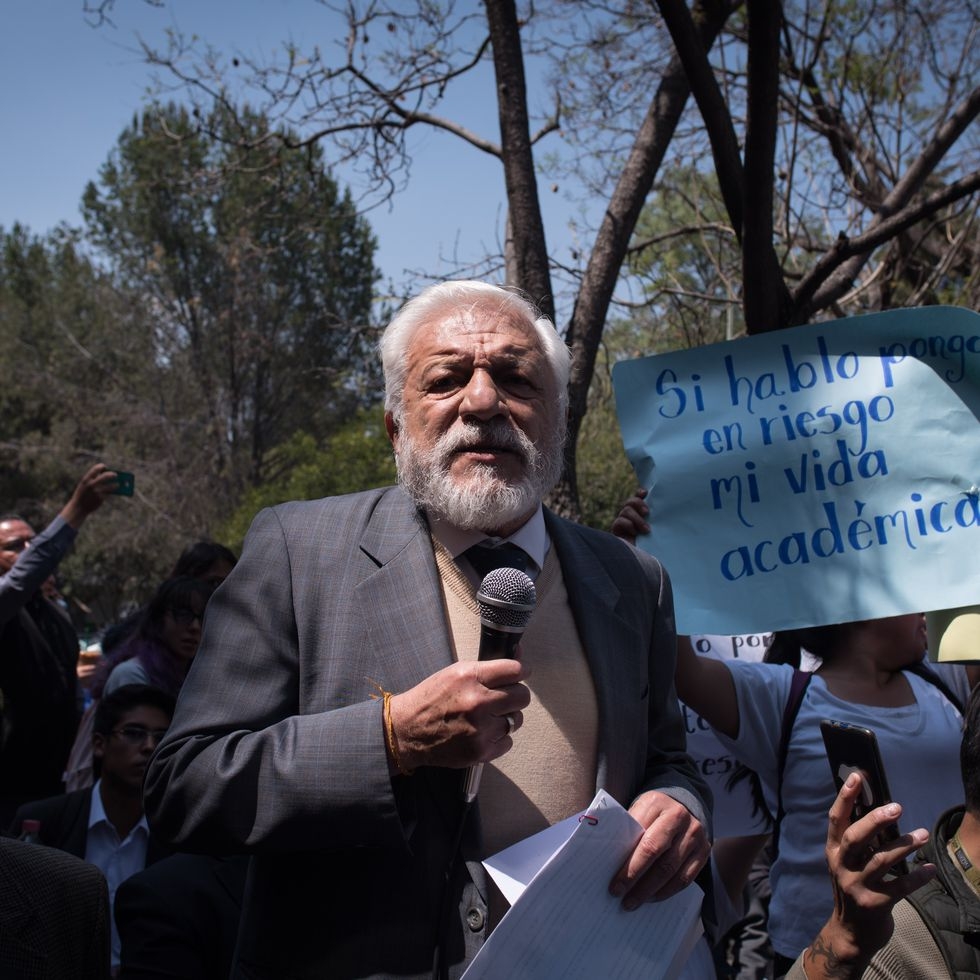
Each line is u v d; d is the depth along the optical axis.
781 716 2.88
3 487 36.41
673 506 3.12
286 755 1.85
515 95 4.73
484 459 2.07
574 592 2.20
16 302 37.47
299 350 26.98
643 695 2.20
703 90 3.90
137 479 30.02
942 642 2.91
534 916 1.76
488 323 2.16
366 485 22.78
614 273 4.73
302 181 7.95
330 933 1.90
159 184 7.79
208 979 2.75
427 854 1.92
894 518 2.98
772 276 3.93
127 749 3.67
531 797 2.00
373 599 2.06
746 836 3.41
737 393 3.15
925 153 5.07
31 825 3.75
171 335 29.42
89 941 1.70
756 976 3.94
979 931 1.80
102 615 38.03
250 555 2.13
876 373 3.08
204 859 2.91
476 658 2.07
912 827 2.72
